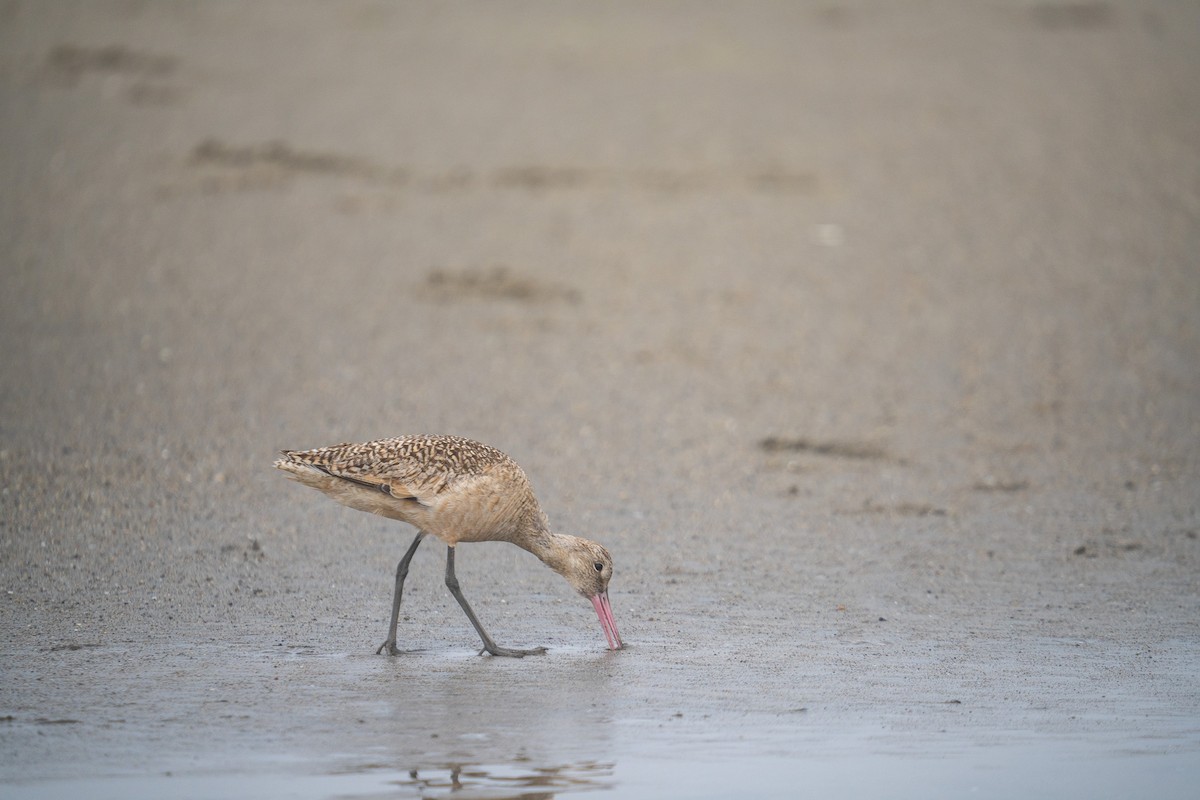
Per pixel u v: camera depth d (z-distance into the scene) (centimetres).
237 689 853
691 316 1931
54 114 2789
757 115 3028
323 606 1035
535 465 1419
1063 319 1906
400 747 768
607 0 4316
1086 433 1553
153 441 1409
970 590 1104
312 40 3641
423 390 1625
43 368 1598
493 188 2512
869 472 1434
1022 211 2397
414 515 945
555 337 1844
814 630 1001
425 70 3372
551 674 898
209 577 1082
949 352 1795
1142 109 3070
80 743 762
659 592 1090
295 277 2017
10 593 1023
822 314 1939
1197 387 1681
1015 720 827
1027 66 3500
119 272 1978
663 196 2492
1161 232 2275
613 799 707
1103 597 1088
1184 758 773
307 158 2609
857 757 769
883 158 2722
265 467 1363
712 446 1498
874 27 3988
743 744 785
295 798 700
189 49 3441
